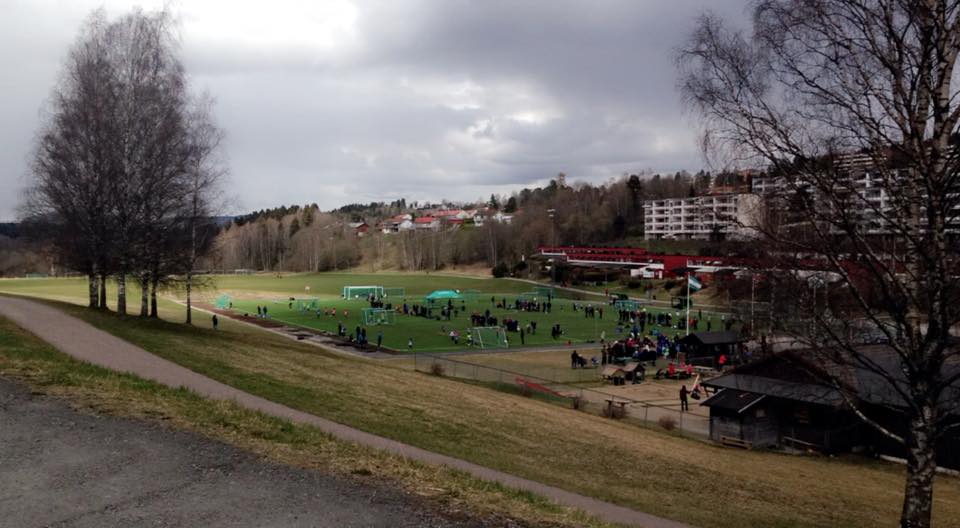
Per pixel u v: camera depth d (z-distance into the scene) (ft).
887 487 71.36
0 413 37.88
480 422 71.26
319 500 29.25
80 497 27.53
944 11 29.99
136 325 106.32
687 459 72.02
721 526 46.03
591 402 116.88
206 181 131.13
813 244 34.58
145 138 110.63
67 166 106.73
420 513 29.01
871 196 33.24
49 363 52.39
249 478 31.35
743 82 34.63
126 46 112.06
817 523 51.78
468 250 640.58
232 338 117.80
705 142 37.11
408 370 129.39
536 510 32.53
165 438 36.35
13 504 26.32
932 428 33.17
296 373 83.66
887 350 70.03
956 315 31.58
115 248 108.47
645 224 580.30
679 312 291.38
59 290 306.76
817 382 41.04
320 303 324.60
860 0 31.58
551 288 415.85
